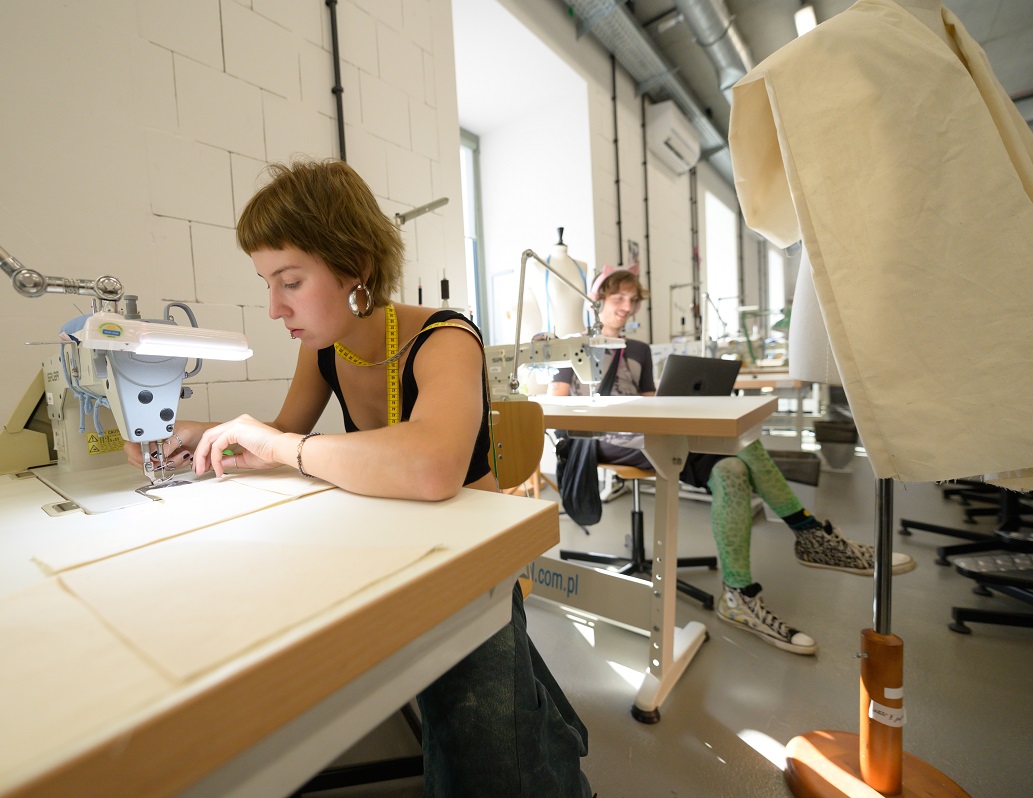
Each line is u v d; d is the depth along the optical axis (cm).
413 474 54
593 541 236
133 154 133
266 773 30
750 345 446
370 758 110
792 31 434
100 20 126
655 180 514
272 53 165
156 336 64
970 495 251
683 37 443
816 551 197
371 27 201
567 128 390
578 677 141
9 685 25
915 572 193
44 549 46
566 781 68
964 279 61
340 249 69
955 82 62
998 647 144
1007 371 60
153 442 73
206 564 40
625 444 177
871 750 93
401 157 215
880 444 63
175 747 24
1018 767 104
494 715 61
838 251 65
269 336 165
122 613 32
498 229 423
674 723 121
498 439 130
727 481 162
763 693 130
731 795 101
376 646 34
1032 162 66
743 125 83
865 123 65
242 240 70
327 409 190
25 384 115
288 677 28
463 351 71
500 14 303
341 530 47
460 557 40
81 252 124
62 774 20
